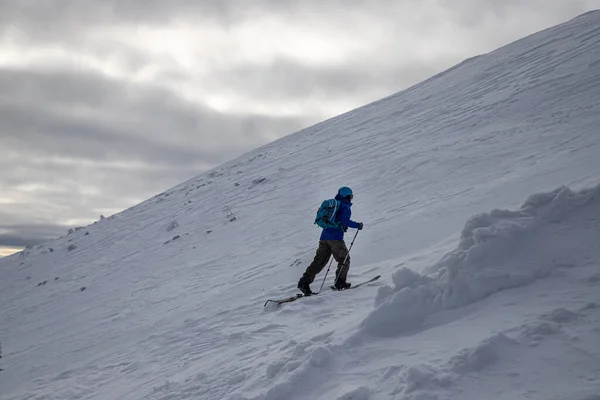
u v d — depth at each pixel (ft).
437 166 48.29
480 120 59.21
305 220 53.21
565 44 81.20
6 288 83.56
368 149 75.05
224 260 49.42
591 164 29.32
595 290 12.36
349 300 24.23
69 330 45.73
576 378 9.35
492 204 30.25
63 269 82.79
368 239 34.65
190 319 32.01
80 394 25.18
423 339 12.89
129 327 38.17
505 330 11.43
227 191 91.56
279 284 33.30
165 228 81.66
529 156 38.83
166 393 18.90
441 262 16.26
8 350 45.88
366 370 12.26
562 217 15.06
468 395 9.64
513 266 14.19
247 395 14.23
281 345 19.07
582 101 49.11
